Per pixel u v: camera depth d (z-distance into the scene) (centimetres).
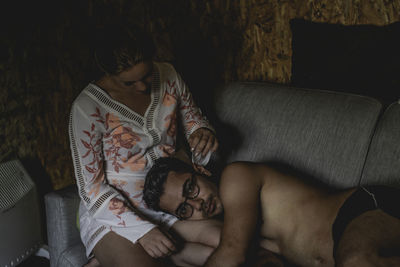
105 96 128
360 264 91
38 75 175
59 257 143
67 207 142
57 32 175
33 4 166
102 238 126
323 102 146
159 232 120
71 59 182
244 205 115
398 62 144
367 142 132
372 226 95
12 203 159
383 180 126
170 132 142
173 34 195
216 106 172
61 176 193
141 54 111
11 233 159
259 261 112
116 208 124
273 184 120
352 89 156
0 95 164
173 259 130
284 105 154
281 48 183
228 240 112
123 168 134
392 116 131
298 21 170
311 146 142
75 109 125
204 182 131
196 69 201
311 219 112
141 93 132
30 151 178
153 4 188
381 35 148
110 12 183
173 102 141
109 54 111
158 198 129
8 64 164
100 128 127
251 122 159
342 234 100
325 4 168
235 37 194
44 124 181
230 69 199
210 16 194
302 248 112
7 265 158
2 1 158
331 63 161
